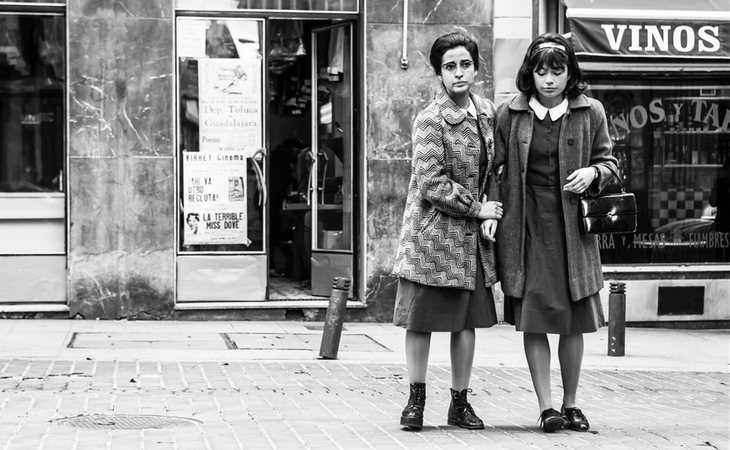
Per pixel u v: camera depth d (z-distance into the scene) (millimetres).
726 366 10469
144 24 12391
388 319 13000
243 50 12844
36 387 8070
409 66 12953
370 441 6301
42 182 12438
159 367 9180
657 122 13594
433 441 6324
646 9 12820
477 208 6645
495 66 13156
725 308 13602
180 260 12617
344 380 8812
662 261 13633
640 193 13594
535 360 6789
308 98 13359
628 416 7492
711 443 6430
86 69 12305
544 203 6738
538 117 6762
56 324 11930
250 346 10680
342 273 13195
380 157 12914
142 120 12414
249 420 6941
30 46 12414
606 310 13375
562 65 6656
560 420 6664
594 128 6828
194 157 12695
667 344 12008
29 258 12359
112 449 5953
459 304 6691
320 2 12922
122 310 12406
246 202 12828
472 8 13062
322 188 13438
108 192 12359
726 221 13734
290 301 12922
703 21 12797
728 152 13742
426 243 6656
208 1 12711
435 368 9641
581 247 6730
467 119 6723
